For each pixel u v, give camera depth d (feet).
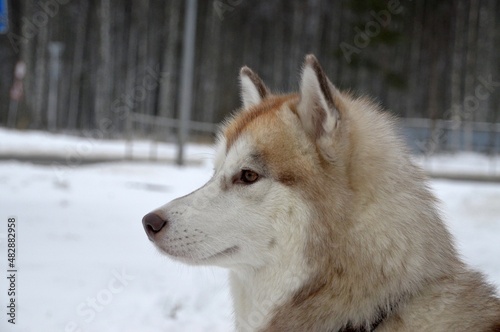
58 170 44.21
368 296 9.31
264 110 11.25
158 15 124.36
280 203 10.14
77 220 27.50
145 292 18.97
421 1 96.89
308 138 10.21
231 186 10.68
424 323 9.19
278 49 123.75
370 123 10.77
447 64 119.03
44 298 17.57
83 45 126.41
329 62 103.55
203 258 10.73
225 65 124.47
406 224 9.44
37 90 110.83
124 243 24.26
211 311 18.12
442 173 65.92
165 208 10.94
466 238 28.25
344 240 9.53
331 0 119.55
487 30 116.78
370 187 9.74
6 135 78.79
